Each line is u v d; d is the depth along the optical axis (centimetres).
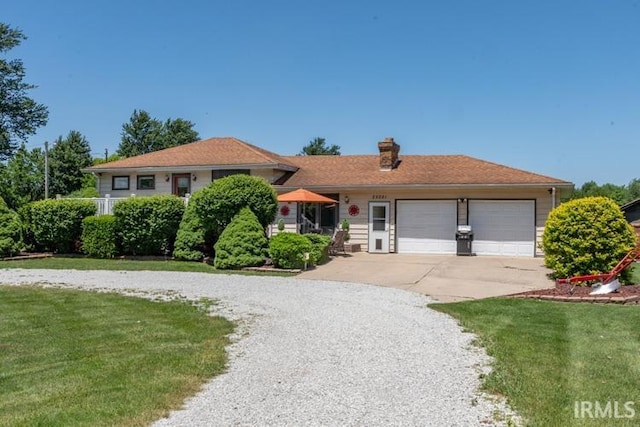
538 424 443
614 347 697
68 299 1088
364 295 1152
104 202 2108
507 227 2055
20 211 2075
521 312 957
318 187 2197
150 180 2458
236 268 1633
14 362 636
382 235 2180
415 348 702
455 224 2106
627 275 1304
